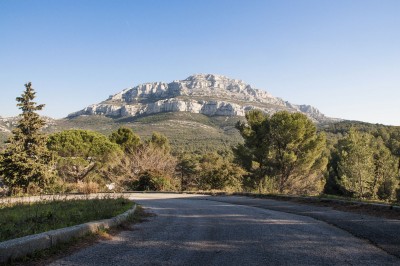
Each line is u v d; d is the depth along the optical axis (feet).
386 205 32.65
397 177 164.25
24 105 105.29
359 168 136.87
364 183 137.80
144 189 113.09
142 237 21.31
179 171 126.21
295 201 51.88
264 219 30.58
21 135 102.89
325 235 21.70
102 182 123.54
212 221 29.35
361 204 36.86
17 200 50.24
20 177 96.78
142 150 136.98
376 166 159.63
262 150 106.93
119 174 124.98
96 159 125.80
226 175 110.11
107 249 17.47
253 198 65.51
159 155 130.82
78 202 39.99
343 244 18.85
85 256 15.80
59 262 14.61
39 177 98.53
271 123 105.19
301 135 102.53
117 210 30.99
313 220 29.53
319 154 105.19
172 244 19.04
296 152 106.73
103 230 22.35
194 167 125.29
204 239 20.54
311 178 110.93
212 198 71.41
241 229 24.40
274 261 15.29
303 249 17.67
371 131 338.95
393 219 27.63
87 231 20.53
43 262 14.53
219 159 157.28
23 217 24.40
